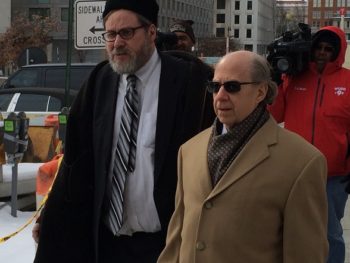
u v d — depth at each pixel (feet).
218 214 7.59
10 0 215.72
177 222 8.63
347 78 14.57
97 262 10.28
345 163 14.62
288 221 7.39
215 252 7.54
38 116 32.04
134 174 10.00
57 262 10.37
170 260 8.61
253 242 7.43
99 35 27.53
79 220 10.44
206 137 8.42
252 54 7.91
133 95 10.18
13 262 16.66
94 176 10.36
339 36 14.58
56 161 19.03
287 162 7.47
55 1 232.73
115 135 10.21
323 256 7.58
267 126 7.80
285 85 15.49
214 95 8.02
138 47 9.98
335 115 14.40
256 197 7.41
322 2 326.85
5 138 20.72
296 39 14.90
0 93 35.01
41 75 40.06
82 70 39.09
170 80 10.18
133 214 10.07
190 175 8.22
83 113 10.55
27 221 20.85
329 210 14.71
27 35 180.86
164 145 9.89
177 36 16.70
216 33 437.58
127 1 9.92
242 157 7.63
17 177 22.15
